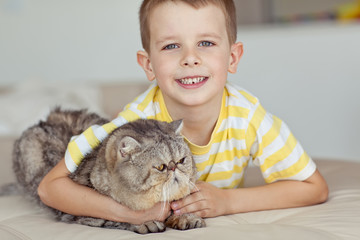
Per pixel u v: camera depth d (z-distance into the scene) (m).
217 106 1.64
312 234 1.23
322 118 4.23
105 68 4.90
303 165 1.65
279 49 4.28
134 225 1.45
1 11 4.96
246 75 4.43
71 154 1.61
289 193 1.61
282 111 4.35
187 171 1.49
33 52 4.99
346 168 2.15
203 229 1.30
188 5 1.55
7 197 1.96
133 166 1.42
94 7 4.83
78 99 3.88
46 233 1.41
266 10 4.84
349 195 1.70
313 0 4.65
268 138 1.65
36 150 1.91
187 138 1.73
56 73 4.99
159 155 1.42
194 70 1.55
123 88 4.18
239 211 1.57
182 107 1.65
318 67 4.18
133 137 1.45
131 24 4.77
